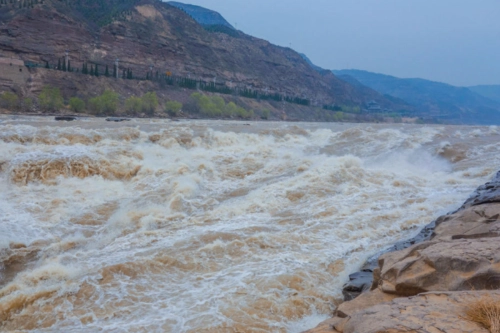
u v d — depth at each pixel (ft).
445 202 48.55
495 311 15.35
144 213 43.14
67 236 38.22
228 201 48.98
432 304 17.28
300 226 41.22
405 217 44.16
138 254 34.01
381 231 40.70
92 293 28.22
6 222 39.58
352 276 30.68
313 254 34.86
